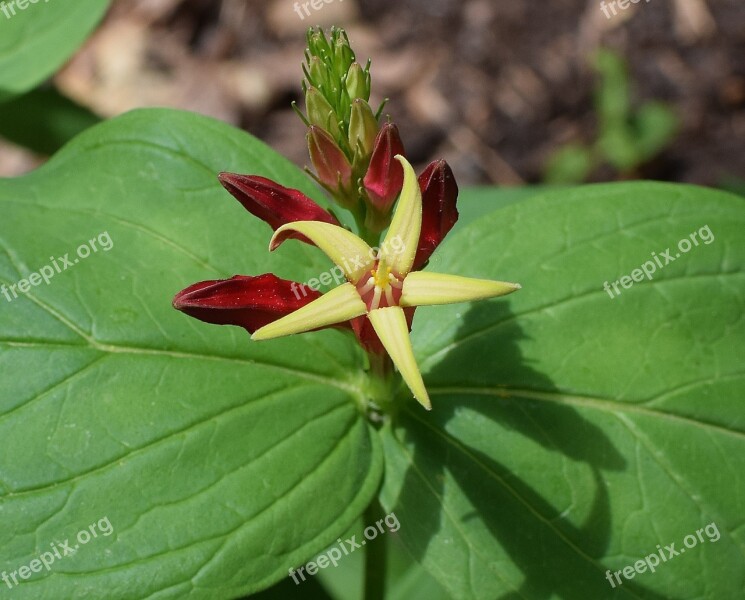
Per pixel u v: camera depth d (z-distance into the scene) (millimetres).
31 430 196
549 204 218
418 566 268
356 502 203
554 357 209
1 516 192
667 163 359
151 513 195
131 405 199
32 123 286
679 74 373
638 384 206
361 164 198
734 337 209
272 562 196
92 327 202
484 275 214
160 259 210
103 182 215
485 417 208
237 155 219
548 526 203
